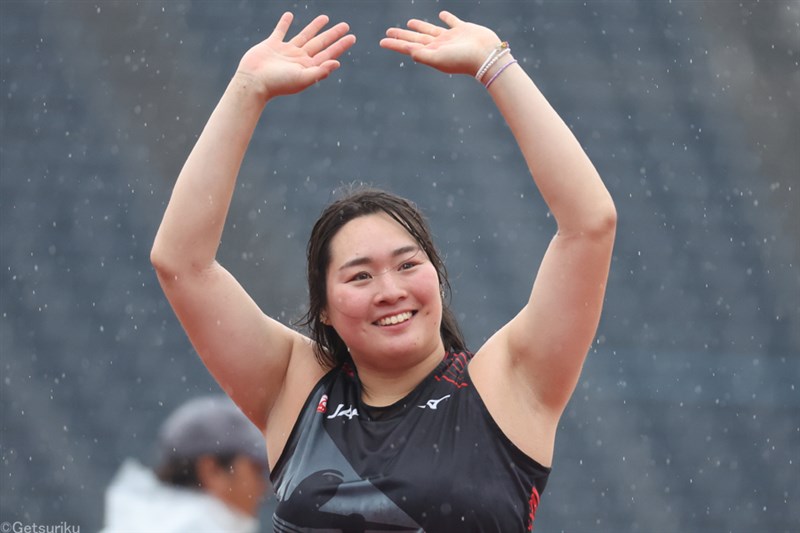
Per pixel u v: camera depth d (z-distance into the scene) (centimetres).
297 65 1024
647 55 4769
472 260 3966
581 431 3634
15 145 4247
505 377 956
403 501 905
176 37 4588
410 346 948
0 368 3656
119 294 3891
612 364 3803
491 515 905
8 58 4494
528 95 972
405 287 951
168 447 1101
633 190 4312
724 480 3569
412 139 4350
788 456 3644
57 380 3656
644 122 4534
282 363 1038
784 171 4409
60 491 3412
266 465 1116
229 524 1088
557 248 952
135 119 4334
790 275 4106
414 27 1034
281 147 4250
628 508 3503
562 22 4834
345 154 4262
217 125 1015
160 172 4228
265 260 3844
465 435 930
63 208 4103
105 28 4597
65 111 4359
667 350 3856
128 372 3691
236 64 4538
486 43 995
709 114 4581
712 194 4322
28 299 3862
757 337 3925
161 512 1077
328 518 919
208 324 1015
